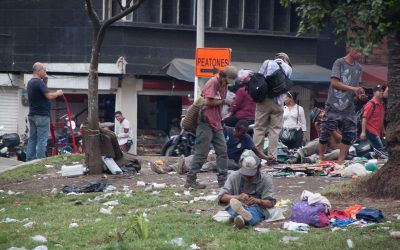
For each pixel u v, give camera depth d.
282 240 12.06
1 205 16.77
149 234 12.58
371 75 34.66
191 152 25.17
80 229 13.35
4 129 36.50
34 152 23.27
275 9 36.75
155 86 35.53
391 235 12.17
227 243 11.91
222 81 16.97
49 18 35.47
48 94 22.72
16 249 11.91
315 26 12.20
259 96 20.27
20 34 35.97
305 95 36.56
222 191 13.44
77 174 20.31
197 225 13.29
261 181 13.41
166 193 16.98
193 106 17.12
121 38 34.72
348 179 18.20
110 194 17.23
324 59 37.84
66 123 30.31
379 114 23.89
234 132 19.44
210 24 35.72
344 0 11.89
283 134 24.62
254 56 36.53
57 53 35.44
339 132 22.02
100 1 34.50
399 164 15.13
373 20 11.12
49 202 16.91
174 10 35.38
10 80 36.28
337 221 13.30
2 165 25.05
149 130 35.81
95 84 20.20
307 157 22.06
